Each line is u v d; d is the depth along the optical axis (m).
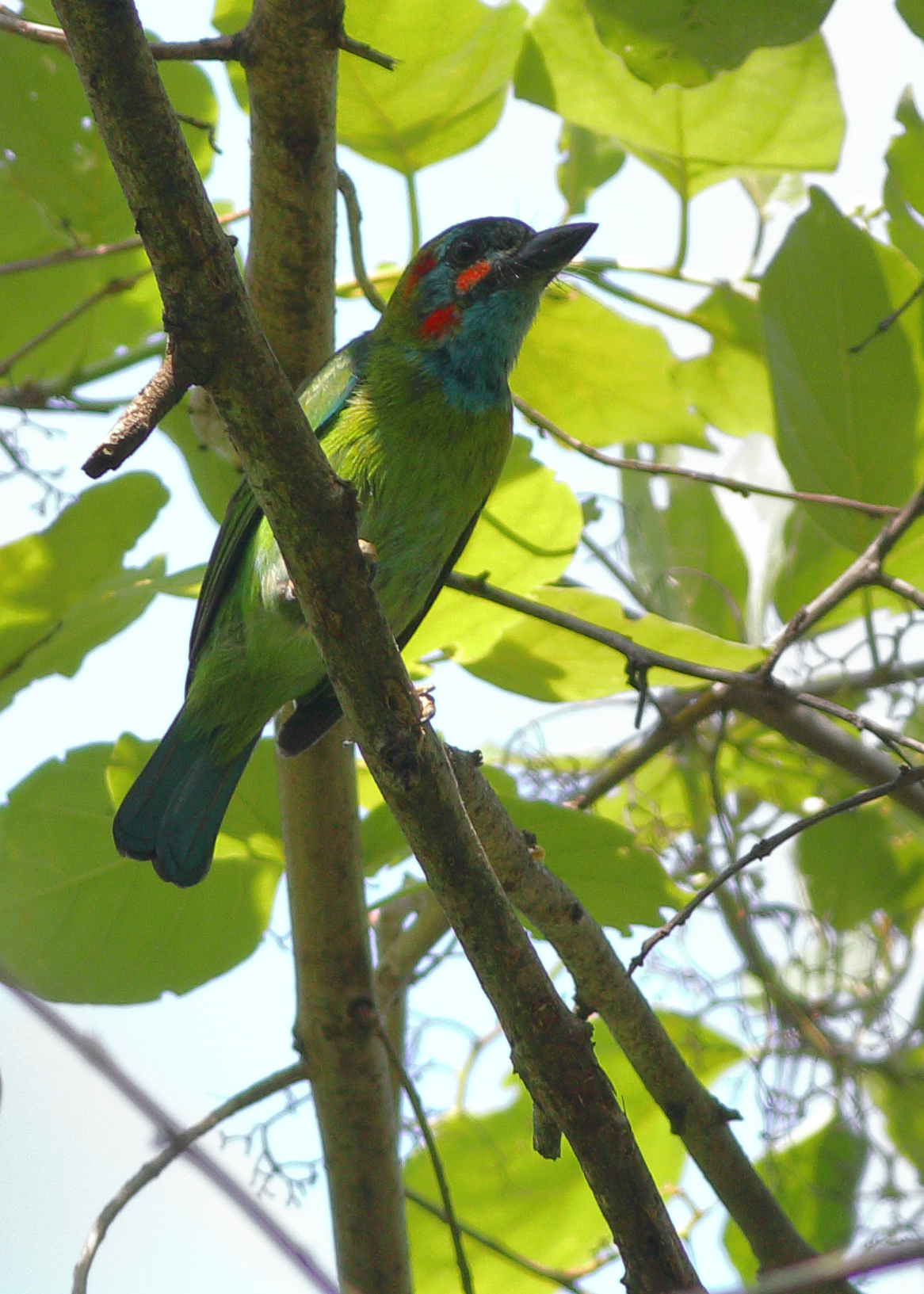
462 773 4.98
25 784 6.86
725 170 7.20
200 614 6.81
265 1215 2.52
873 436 6.80
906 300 6.77
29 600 6.79
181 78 7.43
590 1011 5.51
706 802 7.88
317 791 5.96
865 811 7.77
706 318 7.65
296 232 5.59
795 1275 2.87
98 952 6.89
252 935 7.03
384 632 4.15
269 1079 6.12
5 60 7.10
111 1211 4.19
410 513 6.60
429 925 6.84
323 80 5.18
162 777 6.63
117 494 6.68
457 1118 7.39
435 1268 7.44
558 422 8.24
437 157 7.08
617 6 5.70
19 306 8.02
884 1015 7.30
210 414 6.47
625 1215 4.48
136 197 3.45
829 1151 7.10
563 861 6.43
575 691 7.10
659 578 7.54
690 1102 5.71
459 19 6.60
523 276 6.82
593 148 7.72
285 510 3.95
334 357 6.69
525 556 7.11
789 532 7.93
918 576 7.35
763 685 5.92
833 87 6.80
